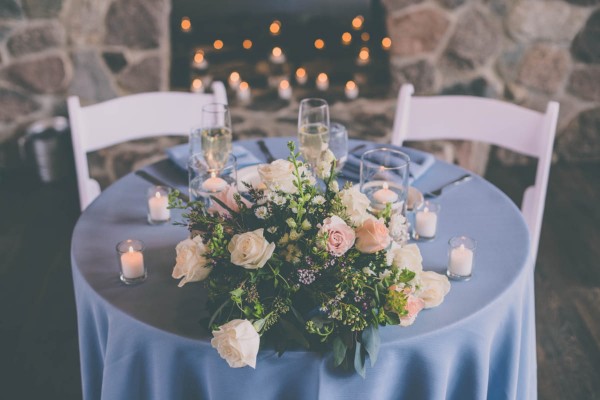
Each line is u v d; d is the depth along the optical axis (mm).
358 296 1128
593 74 3281
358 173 1788
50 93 3244
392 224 1249
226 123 1769
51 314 2396
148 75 3254
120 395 1322
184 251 1177
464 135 2207
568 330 2295
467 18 3186
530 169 3447
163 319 1264
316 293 1142
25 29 3100
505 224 1591
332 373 1216
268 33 3650
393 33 3227
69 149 3328
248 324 1097
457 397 1373
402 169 1439
